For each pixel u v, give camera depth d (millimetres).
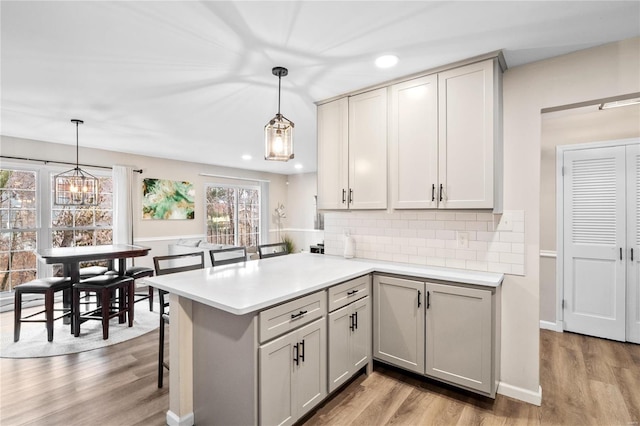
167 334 3330
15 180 4332
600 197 3258
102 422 1962
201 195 6516
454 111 2232
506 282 2287
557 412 2055
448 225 2566
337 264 2670
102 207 5121
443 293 2189
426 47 2012
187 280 2076
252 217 7758
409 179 2438
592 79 2029
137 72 2332
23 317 3904
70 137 4258
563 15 1678
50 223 4598
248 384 1600
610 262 3221
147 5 1572
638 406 2113
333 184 2875
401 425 1921
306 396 1867
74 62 2176
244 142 4582
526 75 2236
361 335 2379
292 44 1960
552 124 3500
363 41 1935
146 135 4172
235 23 1737
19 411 2062
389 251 2893
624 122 3150
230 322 1698
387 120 2553
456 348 2141
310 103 3033
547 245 3537
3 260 4254
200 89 2660
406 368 2350
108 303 3254
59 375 2520
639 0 1550
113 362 2740
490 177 2098
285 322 1735
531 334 2195
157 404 2143
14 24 1726
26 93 2713
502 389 2262
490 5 1590
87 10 1608
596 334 3289
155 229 5719
